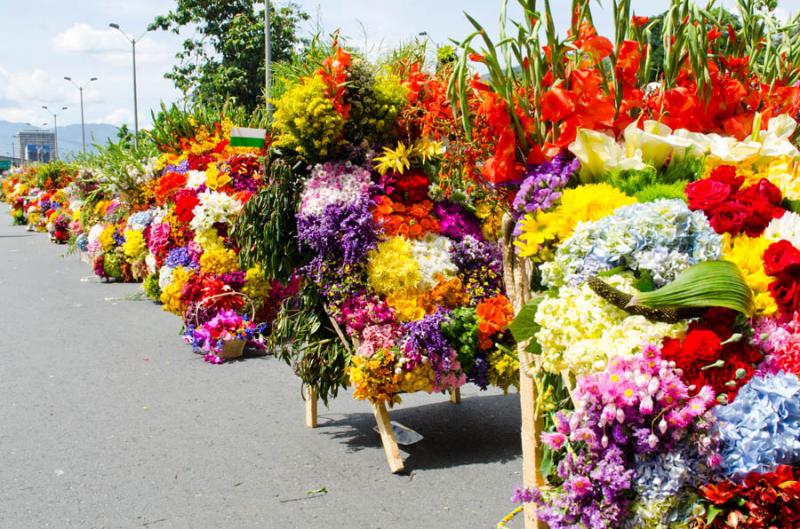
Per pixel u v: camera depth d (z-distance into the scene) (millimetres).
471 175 2701
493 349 4176
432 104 3916
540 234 2279
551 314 2129
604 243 2102
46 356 7207
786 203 2320
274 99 4738
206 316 7172
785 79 3004
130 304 10305
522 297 2555
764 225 2184
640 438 1902
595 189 2250
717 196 2164
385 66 4613
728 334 1989
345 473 4281
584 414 1972
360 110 4348
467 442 4785
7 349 7492
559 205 2318
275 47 22266
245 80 21797
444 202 4527
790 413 1831
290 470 4332
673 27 2615
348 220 4148
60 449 4699
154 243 8305
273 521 3682
